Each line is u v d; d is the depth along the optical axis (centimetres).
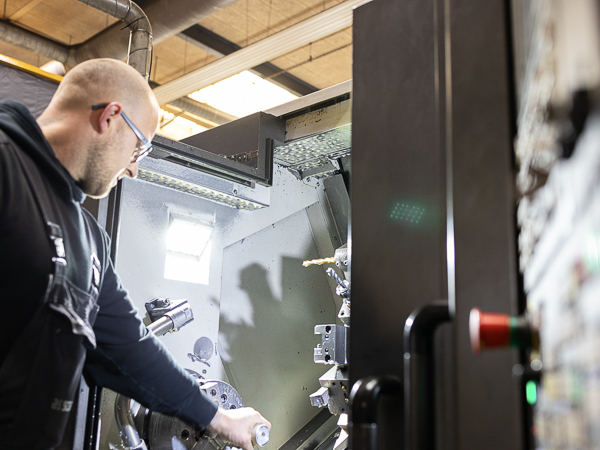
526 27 51
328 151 230
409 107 89
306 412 244
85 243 112
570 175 33
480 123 66
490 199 63
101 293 125
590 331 29
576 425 32
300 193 254
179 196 209
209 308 212
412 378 63
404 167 87
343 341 182
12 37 507
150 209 199
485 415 60
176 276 205
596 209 27
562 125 31
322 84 638
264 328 236
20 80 151
